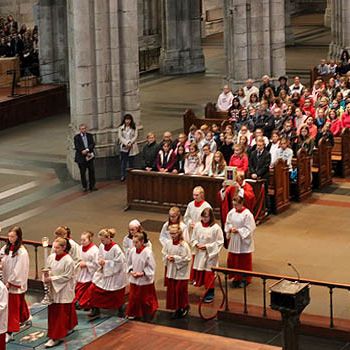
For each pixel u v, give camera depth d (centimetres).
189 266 2402
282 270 2616
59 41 4866
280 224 2992
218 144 3328
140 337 2252
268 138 3547
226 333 2291
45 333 2305
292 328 1823
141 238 2328
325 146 3366
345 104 3753
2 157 3922
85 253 2388
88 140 3438
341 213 3091
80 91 3547
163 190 3162
